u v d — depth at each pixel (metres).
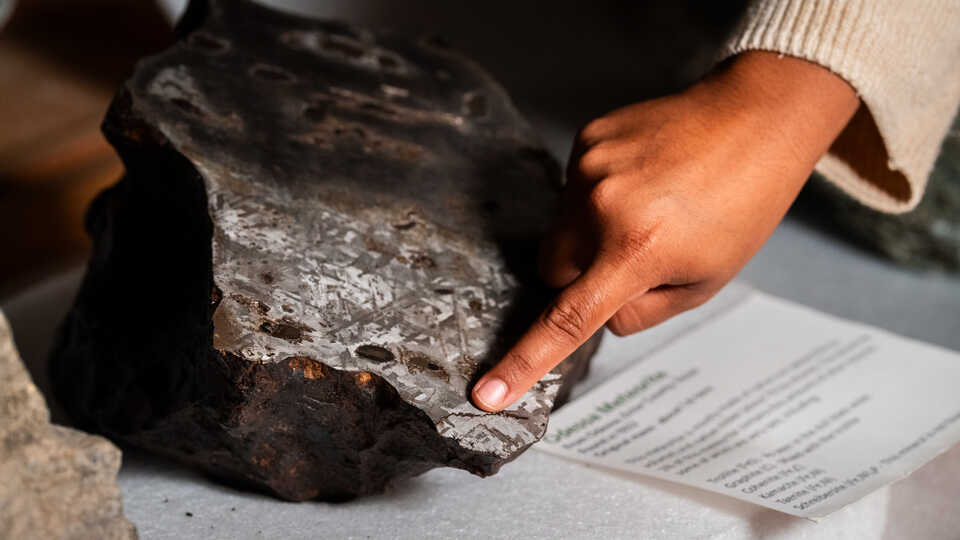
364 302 0.72
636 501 0.78
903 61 0.77
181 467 0.79
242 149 0.77
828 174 0.84
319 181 0.76
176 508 0.76
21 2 1.37
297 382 0.69
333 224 0.74
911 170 0.81
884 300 1.12
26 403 0.61
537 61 1.48
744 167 0.74
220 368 0.69
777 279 1.13
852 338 0.90
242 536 0.74
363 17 1.45
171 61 0.81
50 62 1.28
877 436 0.82
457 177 0.79
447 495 0.78
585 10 1.57
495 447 0.69
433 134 0.82
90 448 0.62
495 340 0.72
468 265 0.75
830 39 0.75
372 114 0.82
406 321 0.71
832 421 0.83
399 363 0.70
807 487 0.78
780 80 0.75
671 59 1.41
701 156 0.74
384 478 0.75
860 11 0.75
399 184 0.78
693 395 0.85
